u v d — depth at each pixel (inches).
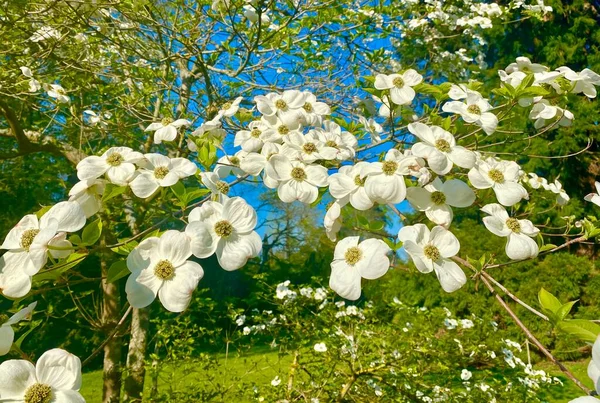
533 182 66.6
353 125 64.6
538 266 277.4
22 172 166.9
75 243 33.1
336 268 37.9
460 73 148.9
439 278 37.5
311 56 123.7
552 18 331.9
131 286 33.1
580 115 301.1
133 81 123.0
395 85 53.6
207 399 106.1
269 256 437.4
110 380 120.3
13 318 29.0
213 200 41.7
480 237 288.0
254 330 121.6
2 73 105.4
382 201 41.1
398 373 112.3
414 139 69.0
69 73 111.7
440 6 135.1
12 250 33.6
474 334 122.3
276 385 114.2
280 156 47.4
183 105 121.9
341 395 111.9
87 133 126.5
